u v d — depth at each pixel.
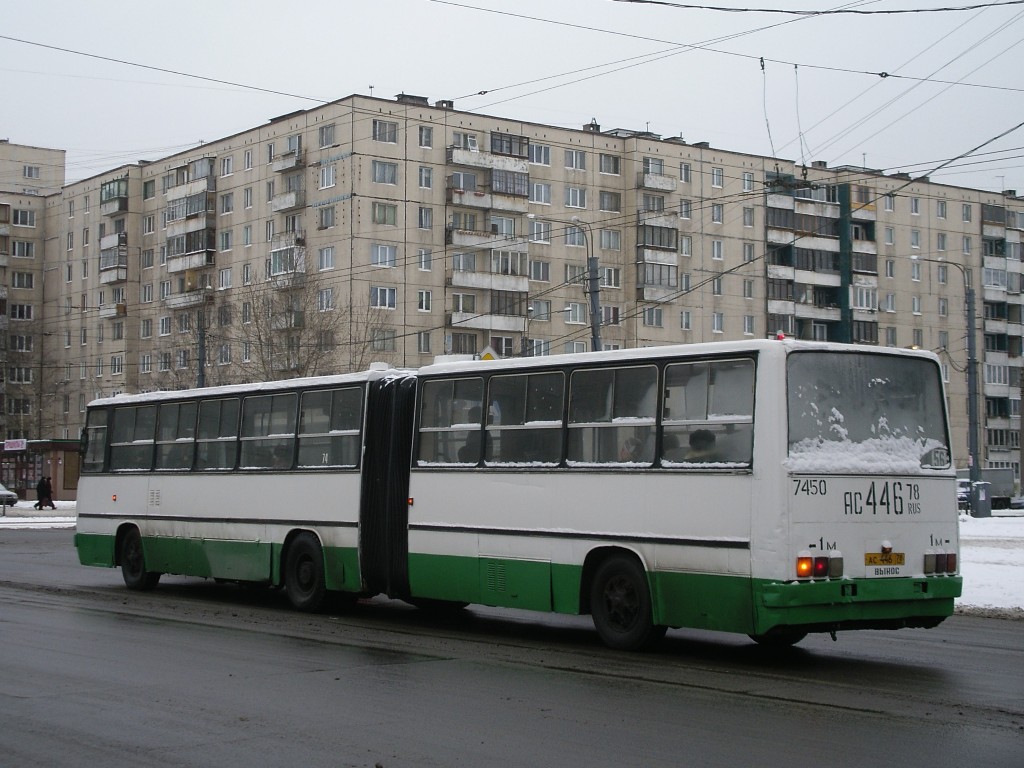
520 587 13.49
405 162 62.00
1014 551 24.55
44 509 55.47
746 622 11.23
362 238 60.41
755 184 70.56
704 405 11.91
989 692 10.17
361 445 15.76
